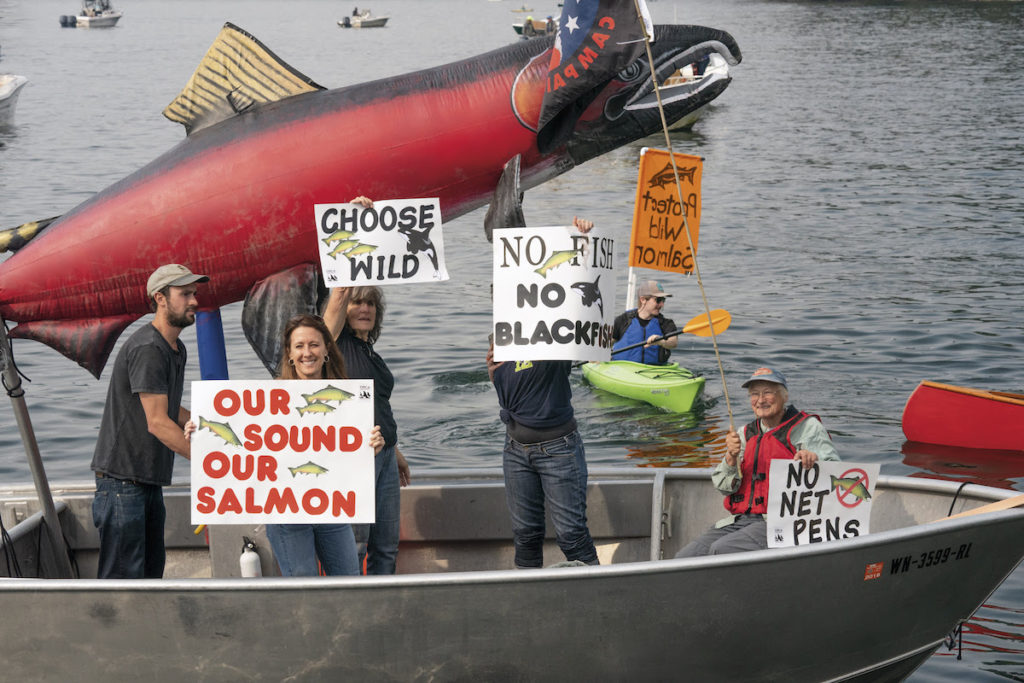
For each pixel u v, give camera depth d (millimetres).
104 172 28594
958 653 6441
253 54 6176
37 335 6418
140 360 5266
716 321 8109
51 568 6008
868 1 120562
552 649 4949
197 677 4984
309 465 5113
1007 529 5480
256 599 4812
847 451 9977
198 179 6113
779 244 19750
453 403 11492
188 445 5273
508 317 5594
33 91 50031
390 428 5863
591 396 11539
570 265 5523
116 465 5406
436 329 14617
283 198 6137
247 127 6180
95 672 5000
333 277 5691
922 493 6070
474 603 4836
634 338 11969
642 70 6535
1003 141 33125
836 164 29484
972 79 50125
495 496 6383
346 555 5379
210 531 6012
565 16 6109
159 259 6164
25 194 25266
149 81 55312
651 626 4965
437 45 84562
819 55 63500
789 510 5496
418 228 5676
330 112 6191
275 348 6383
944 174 27578
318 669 4957
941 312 14836
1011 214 22328
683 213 5973
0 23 118375
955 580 5488
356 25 113750
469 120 6277
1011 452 9945
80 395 11852
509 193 6344
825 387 11805
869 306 15219
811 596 5113
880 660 5539
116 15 113875
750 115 40625
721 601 4980
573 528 5801
